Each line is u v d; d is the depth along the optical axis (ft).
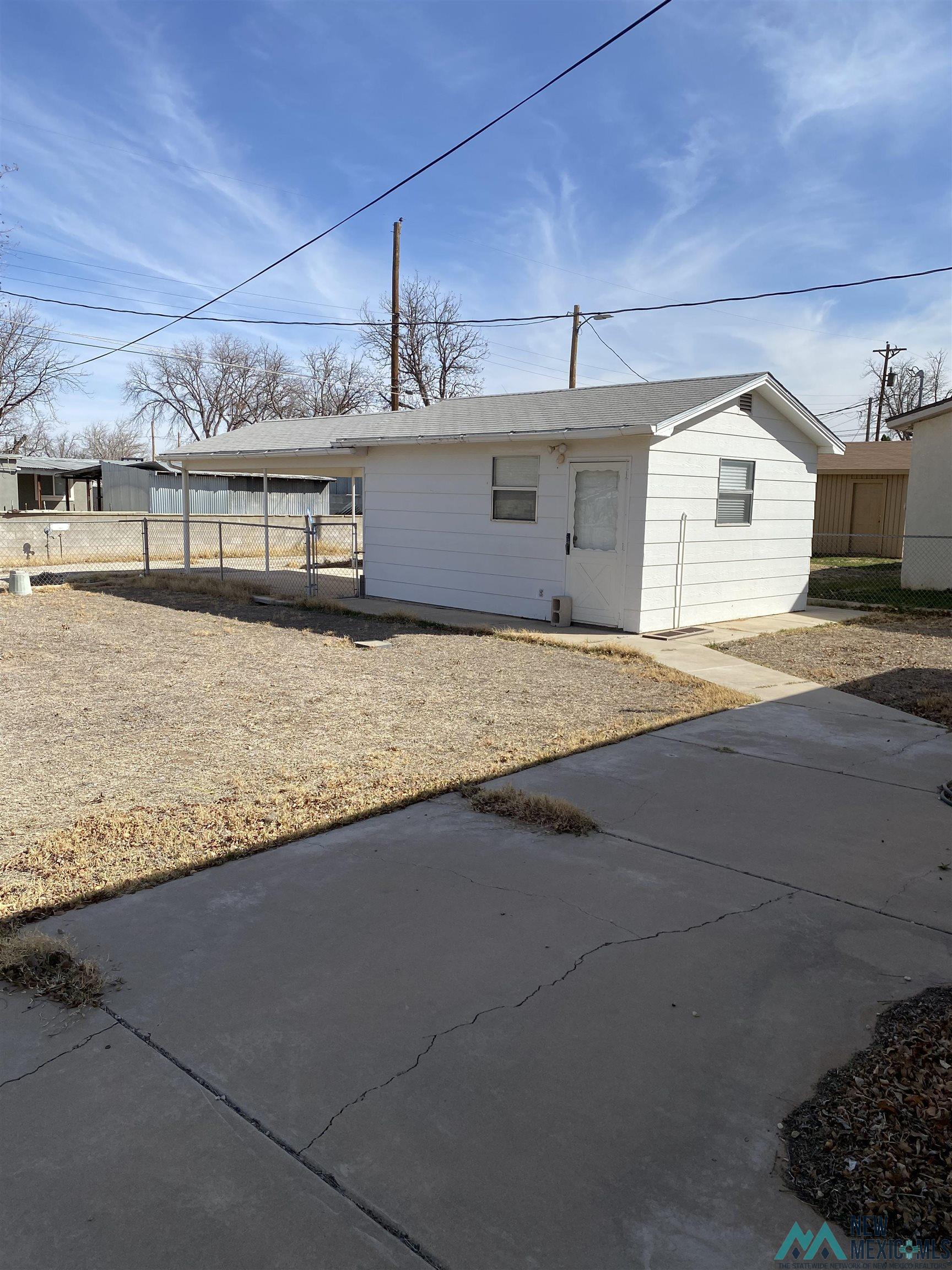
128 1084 8.72
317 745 20.65
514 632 37.09
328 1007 10.05
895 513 85.71
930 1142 7.98
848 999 10.31
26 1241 6.87
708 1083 8.80
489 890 13.09
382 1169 7.66
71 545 85.61
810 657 33.04
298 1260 6.74
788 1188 7.48
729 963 11.08
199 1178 7.53
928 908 12.64
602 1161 7.76
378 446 47.24
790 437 44.73
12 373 124.67
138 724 22.66
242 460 55.31
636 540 37.09
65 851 14.35
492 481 42.63
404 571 47.73
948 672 30.14
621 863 14.10
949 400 53.26
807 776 18.67
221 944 11.45
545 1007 10.09
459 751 20.17
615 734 21.72
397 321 78.43
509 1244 6.89
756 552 43.47
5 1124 8.13
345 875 13.55
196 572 66.28
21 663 31.32
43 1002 10.17
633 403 40.91
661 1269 6.67
